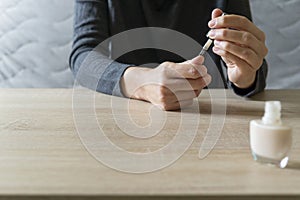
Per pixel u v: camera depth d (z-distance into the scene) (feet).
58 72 5.65
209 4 4.09
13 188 1.38
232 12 3.99
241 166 1.59
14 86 5.71
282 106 2.61
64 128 2.11
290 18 5.41
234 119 2.30
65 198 1.34
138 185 1.41
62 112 2.46
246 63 2.74
